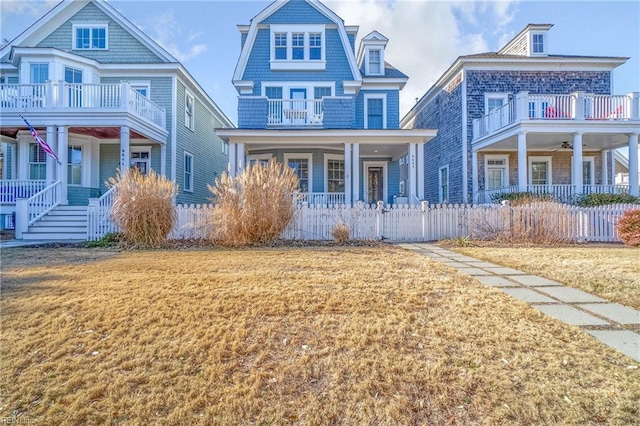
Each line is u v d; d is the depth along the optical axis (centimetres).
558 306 382
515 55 1633
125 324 319
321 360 260
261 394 221
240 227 873
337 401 214
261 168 923
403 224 1045
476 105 1574
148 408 207
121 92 1203
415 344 285
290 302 381
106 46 1497
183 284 455
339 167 1630
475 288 450
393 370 246
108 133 1362
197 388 226
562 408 205
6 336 294
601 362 257
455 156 1686
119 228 909
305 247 859
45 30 1490
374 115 1677
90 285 448
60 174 1189
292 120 1428
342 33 1565
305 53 1558
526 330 313
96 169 1459
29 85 1195
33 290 423
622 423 193
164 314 343
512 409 205
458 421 197
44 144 1143
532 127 1265
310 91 1559
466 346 281
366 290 430
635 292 434
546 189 1327
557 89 1554
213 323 323
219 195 897
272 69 1549
